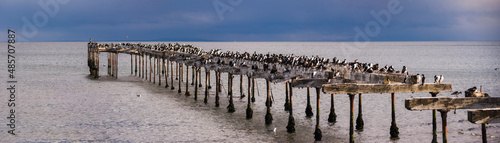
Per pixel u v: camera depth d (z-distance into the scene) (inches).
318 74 1306.6
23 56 6958.7
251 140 1343.5
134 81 2947.8
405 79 1167.6
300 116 1705.2
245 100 2090.3
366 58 7347.4
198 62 2057.1
